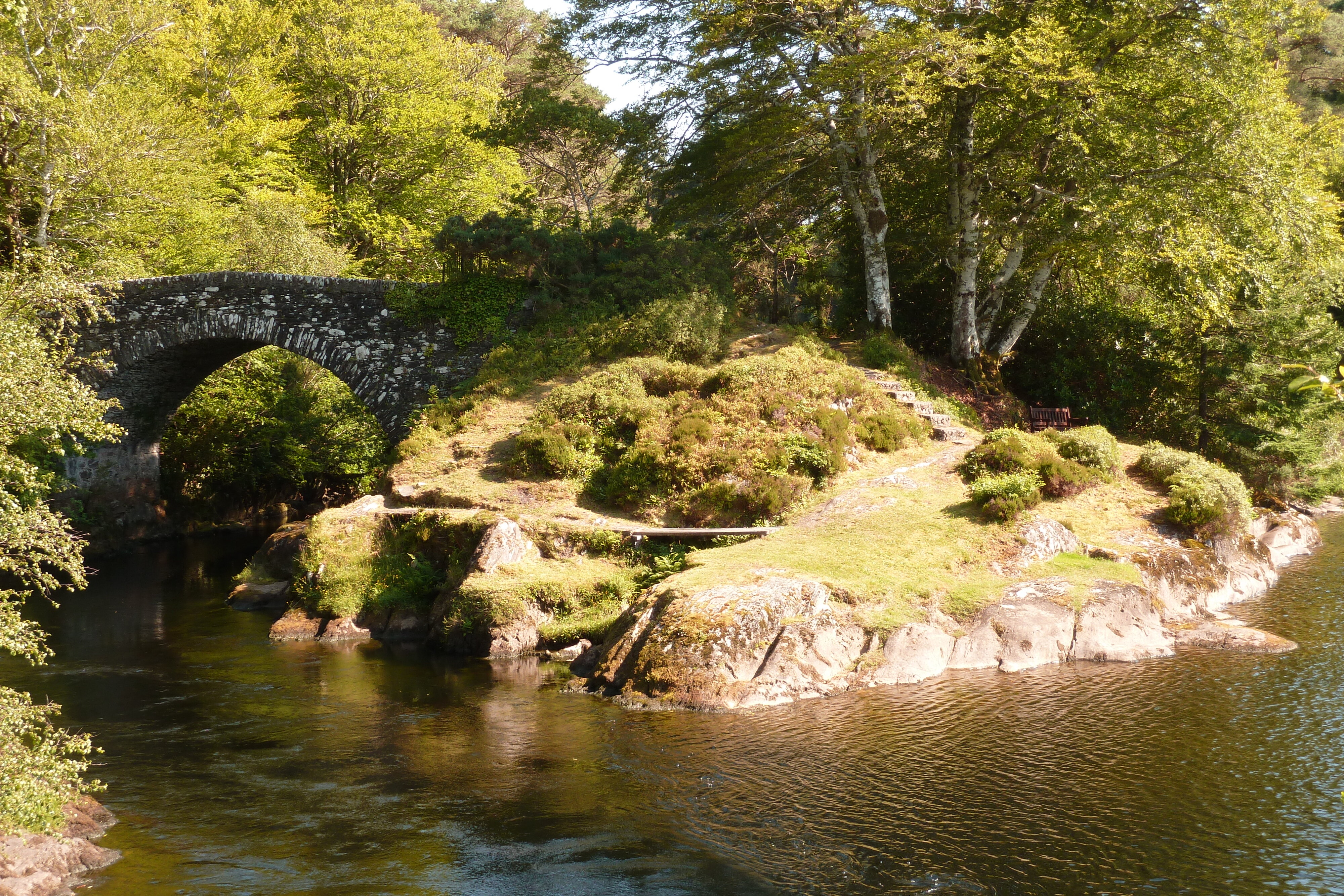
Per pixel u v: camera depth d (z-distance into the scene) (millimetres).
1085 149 24250
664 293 26938
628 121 31531
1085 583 16188
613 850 9273
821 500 20047
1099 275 28312
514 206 40812
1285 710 12664
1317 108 44969
